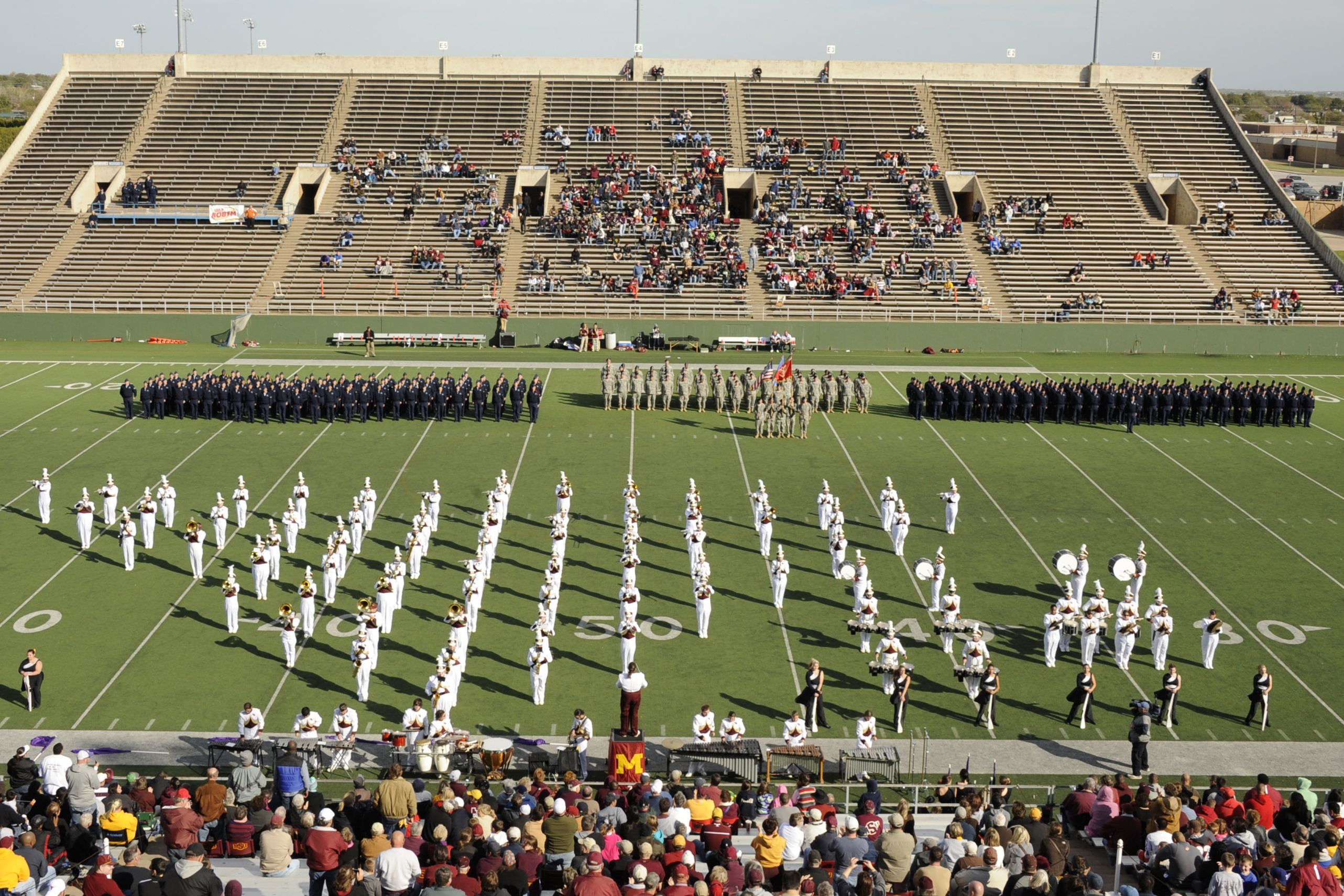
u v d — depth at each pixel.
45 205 72.44
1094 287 68.12
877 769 23.75
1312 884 14.27
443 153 76.12
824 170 75.56
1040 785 23.75
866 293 66.69
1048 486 41.72
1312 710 26.91
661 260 68.00
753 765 23.19
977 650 26.94
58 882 14.47
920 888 14.08
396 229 70.75
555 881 16.56
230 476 40.94
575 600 31.86
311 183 74.88
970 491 41.00
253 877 17.14
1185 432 48.88
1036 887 13.84
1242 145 79.19
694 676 27.89
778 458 44.41
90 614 30.34
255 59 82.50
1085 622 28.67
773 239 69.62
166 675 27.31
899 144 78.25
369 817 18.25
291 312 64.31
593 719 25.92
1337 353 65.12
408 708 26.22
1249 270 70.00
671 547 35.72
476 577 29.84
